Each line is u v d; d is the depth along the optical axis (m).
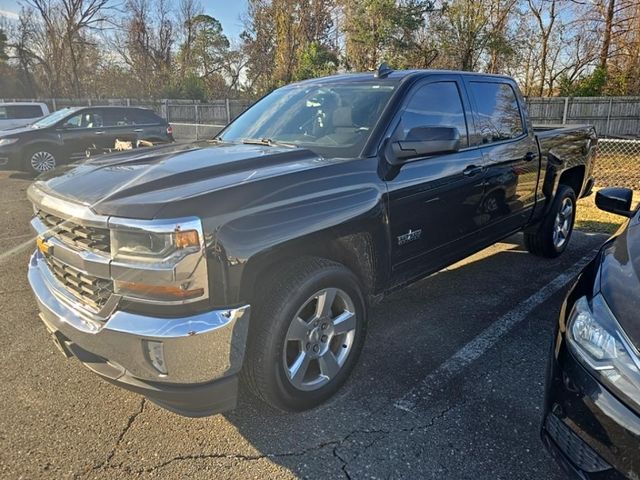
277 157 2.82
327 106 3.43
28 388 2.92
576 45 25.42
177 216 2.07
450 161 3.41
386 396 2.86
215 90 45.44
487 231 3.96
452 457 2.39
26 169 11.31
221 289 2.19
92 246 2.24
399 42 22.52
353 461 2.37
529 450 2.44
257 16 36.94
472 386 2.97
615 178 10.71
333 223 2.57
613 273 2.18
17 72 38.88
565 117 20.00
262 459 2.38
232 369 2.24
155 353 2.13
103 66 40.22
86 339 2.29
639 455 1.73
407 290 4.47
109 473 2.27
